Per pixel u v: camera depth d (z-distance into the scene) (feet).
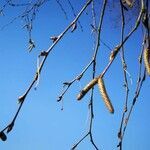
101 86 1.24
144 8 1.32
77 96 1.25
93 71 1.34
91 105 1.34
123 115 1.33
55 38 1.30
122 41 1.27
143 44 1.38
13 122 1.13
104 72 1.26
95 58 1.34
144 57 1.37
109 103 1.23
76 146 1.31
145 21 1.33
